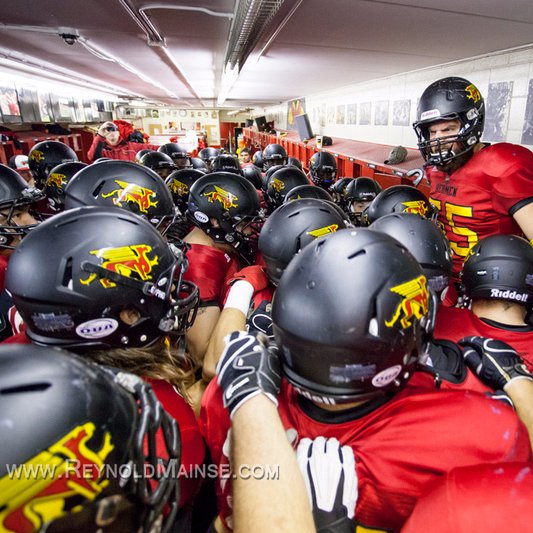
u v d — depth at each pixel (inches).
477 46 117.5
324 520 26.3
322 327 26.5
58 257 32.8
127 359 35.9
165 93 398.9
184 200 101.4
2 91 211.0
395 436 27.4
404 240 50.3
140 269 35.8
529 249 50.2
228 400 27.7
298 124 329.4
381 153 193.3
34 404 17.6
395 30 102.8
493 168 69.3
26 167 149.1
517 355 39.4
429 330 31.8
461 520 20.3
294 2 83.1
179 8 96.0
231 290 52.4
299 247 48.6
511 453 26.6
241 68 184.4
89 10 99.7
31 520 16.6
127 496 19.7
